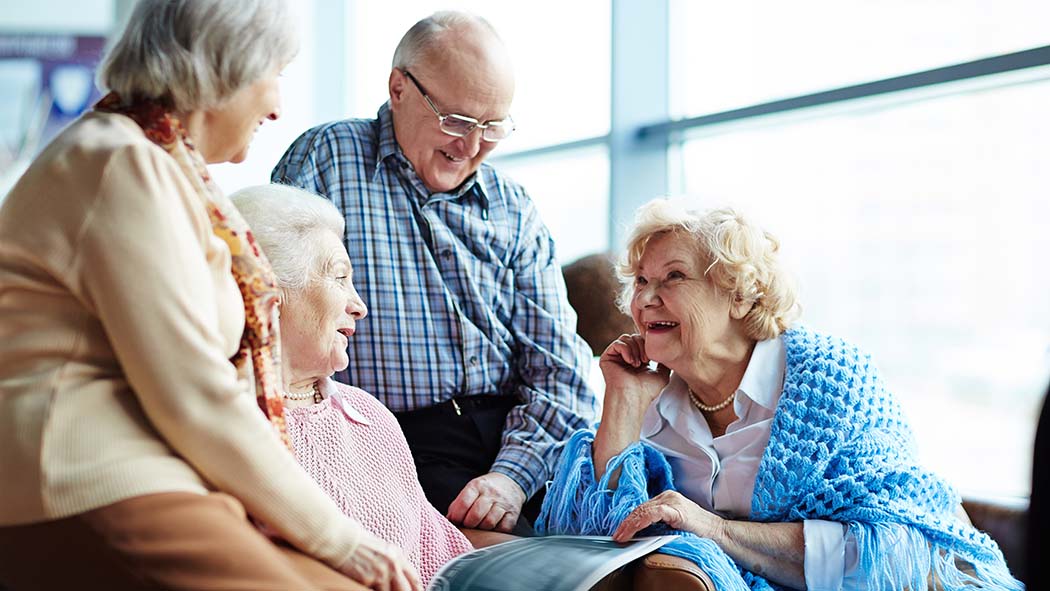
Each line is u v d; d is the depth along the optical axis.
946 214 3.25
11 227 1.26
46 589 1.24
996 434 3.19
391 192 2.38
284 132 5.71
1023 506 2.03
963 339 3.24
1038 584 1.05
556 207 4.55
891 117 3.37
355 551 1.36
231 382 1.28
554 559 1.59
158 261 1.23
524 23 4.66
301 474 1.34
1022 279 3.07
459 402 2.38
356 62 5.97
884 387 1.82
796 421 1.76
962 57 3.10
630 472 1.91
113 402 1.24
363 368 2.34
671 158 4.14
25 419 1.21
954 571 1.74
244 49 1.37
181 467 1.27
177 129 1.36
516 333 2.46
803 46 3.59
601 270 2.74
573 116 4.43
